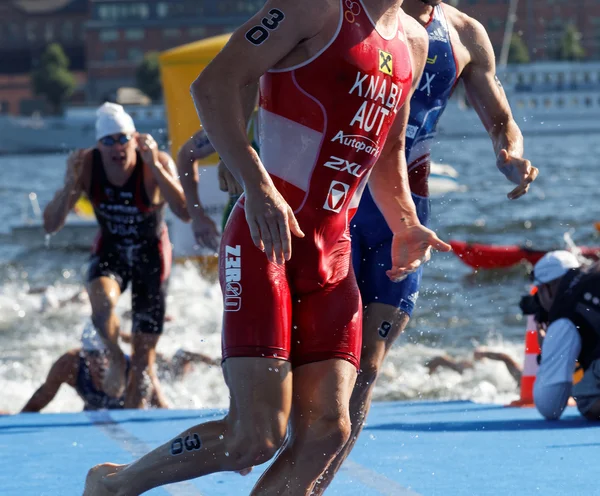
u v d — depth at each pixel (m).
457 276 40.88
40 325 31.27
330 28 7.83
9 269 47.53
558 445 13.42
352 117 8.02
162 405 19.02
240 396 7.71
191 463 8.00
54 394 18.77
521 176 10.48
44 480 11.39
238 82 7.65
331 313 8.07
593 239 53.53
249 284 7.83
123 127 18.22
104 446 13.77
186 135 32.03
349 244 8.58
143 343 18.98
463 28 11.58
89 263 19.14
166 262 19.14
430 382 22.88
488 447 13.41
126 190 18.44
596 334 15.39
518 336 28.91
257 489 7.95
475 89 11.80
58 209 18.53
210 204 31.34
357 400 10.26
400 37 8.41
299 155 8.07
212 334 28.34
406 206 9.21
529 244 51.09
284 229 7.54
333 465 9.76
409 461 12.50
